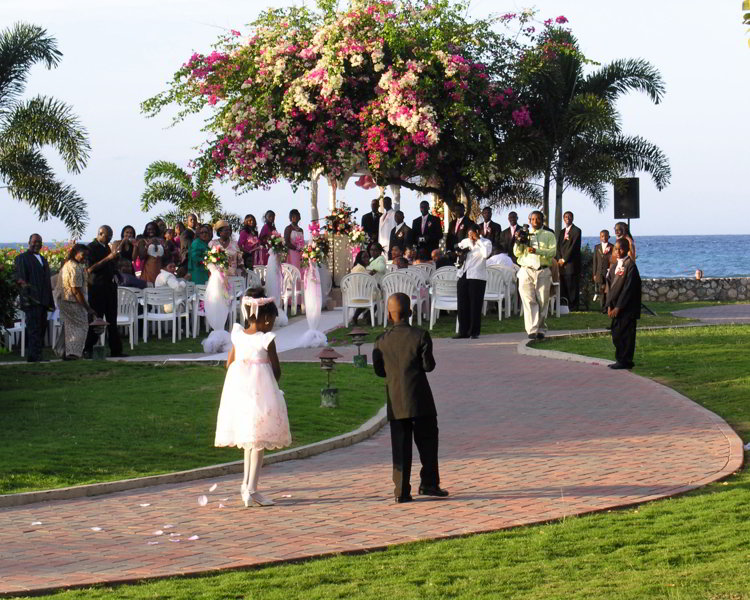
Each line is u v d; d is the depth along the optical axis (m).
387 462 10.86
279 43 26.22
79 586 6.82
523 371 16.45
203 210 33.91
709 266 99.31
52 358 18.94
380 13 26.06
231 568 7.21
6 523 8.58
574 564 7.03
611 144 29.66
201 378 15.74
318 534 8.13
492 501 9.05
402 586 6.62
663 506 8.62
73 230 29.03
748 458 10.54
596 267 24.89
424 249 24.36
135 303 20.19
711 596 6.15
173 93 26.69
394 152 26.09
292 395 14.14
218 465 10.51
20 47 28.45
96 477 10.11
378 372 9.38
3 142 28.72
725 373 15.54
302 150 26.58
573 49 28.12
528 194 32.50
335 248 27.48
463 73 25.69
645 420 12.59
